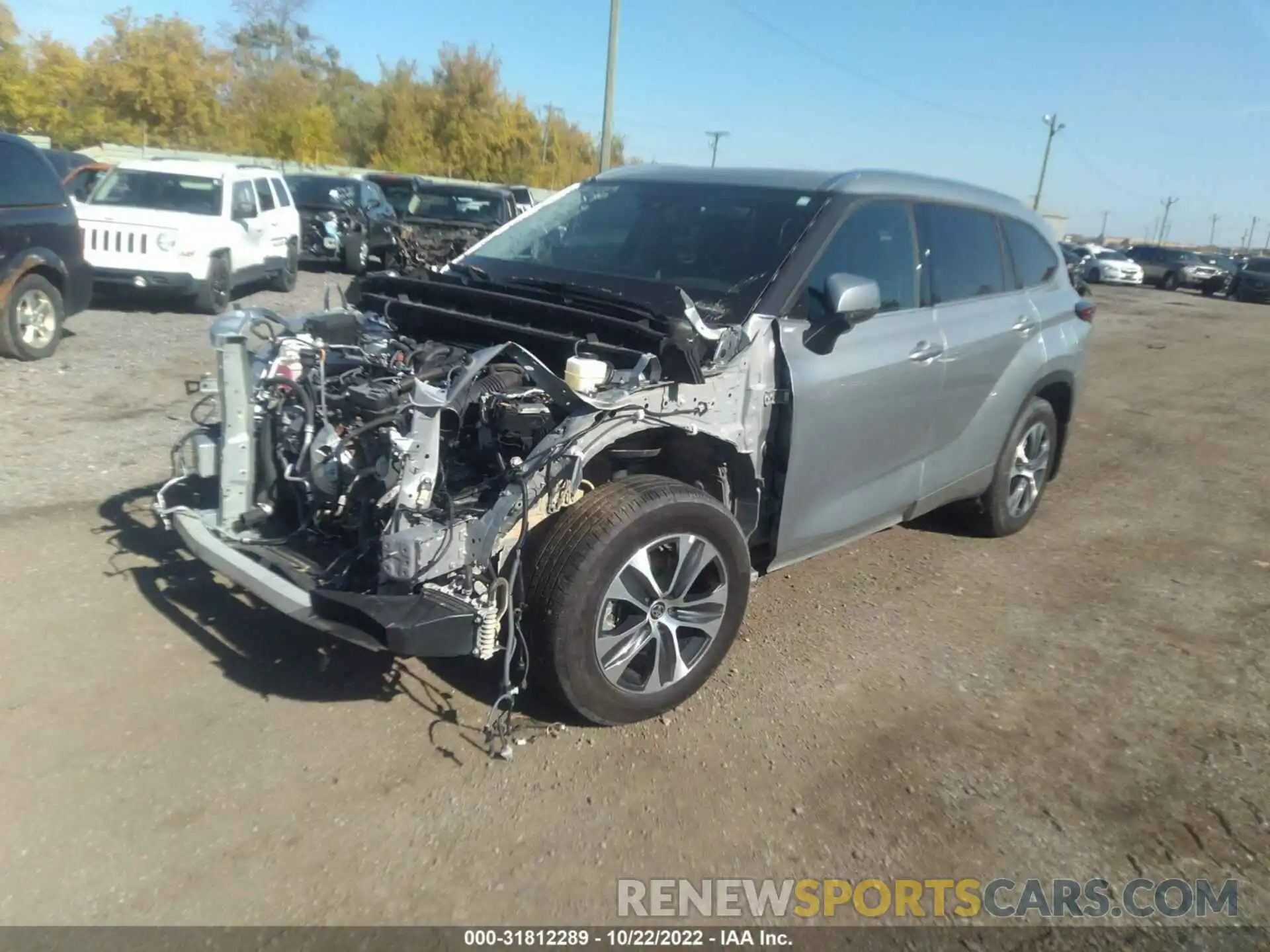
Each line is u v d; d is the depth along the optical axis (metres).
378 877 2.97
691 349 3.70
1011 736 3.96
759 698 4.12
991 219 5.60
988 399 5.42
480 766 3.52
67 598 4.50
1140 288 36.72
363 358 4.05
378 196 20.17
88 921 2.74
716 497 4.20
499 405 3.67
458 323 4.32
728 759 3.67
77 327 11.23
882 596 5.24
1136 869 3.24
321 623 3.36
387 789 3.37
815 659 4.49
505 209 19.86
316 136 46.78
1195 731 4.09
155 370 9.23
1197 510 7.18
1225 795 3.65
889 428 4.71
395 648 3.27
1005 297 5.61
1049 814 3.49
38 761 3.39
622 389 3.62
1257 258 33.88
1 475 6.02
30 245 9.09
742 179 4.96
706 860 3.14
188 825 3.13
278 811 3.22
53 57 38.47
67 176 16.56
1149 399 11.64
